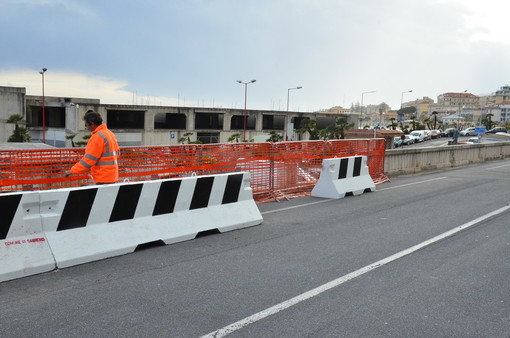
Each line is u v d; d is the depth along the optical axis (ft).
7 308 14.44
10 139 176.45
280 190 36.88
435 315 14.30
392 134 203.10
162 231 22.25
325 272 18.28
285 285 16.79
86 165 21.53
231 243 22.66
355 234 24.64
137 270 18.38
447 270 18.69
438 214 30.19
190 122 230.27
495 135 208.54
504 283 17.26
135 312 14.26
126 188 21.08
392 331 13.16
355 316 14.15
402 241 23.21
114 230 20.62
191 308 14.62
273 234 24.59
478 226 26.73
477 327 13.52
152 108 215.10
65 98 209.26
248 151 34.63
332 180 36.88
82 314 14.07
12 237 17.61
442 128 431.43
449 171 59.36
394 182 47.32
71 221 19.33
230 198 26.08
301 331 13.09
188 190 23.71
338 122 261.44
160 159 30.78
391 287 16.69
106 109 201.87
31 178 25.61
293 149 37.58
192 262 19.51
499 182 47.19
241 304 14.98
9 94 183.21
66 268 18.52
